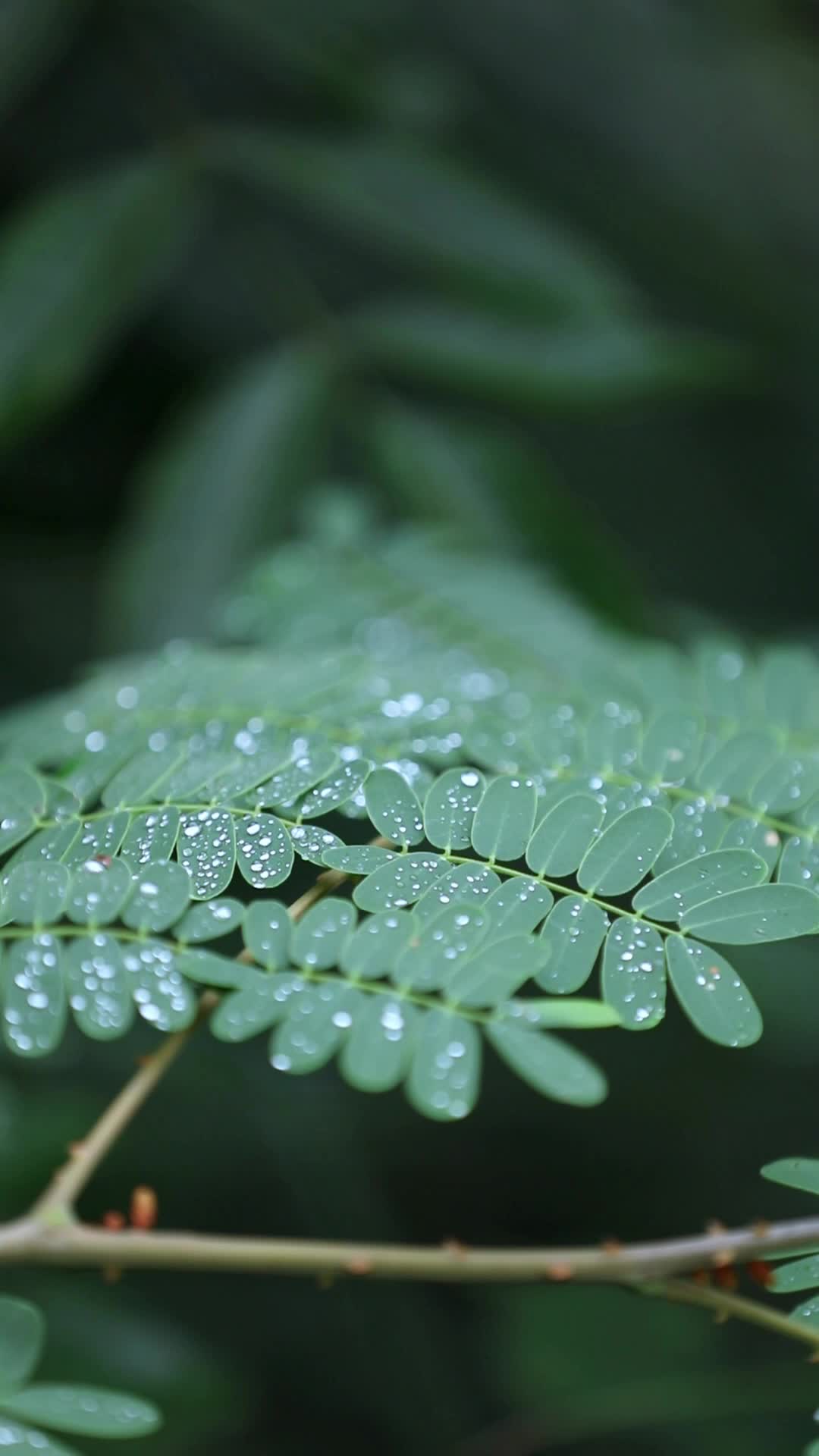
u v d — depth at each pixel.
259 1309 1.31
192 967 0.54
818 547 1.80
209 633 1.09
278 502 1.17
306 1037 0.54
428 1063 0.53
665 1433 1.04
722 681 0.67
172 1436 0.96
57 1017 0.54
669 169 1.79
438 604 0.79
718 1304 0.54
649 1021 0.54
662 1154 1.42
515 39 1.73
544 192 1.75
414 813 0.56
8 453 1.39
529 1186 1.41
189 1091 1.26
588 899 0.55
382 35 1.43
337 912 0.55
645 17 1.80
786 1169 0.55
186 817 0.57
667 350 1.23
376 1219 1.30
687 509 1.79
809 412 1.83
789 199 1.84
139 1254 0.54
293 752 0.58
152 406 1.46
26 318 1.10
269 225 1.42
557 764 0.60
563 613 0.80
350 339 1.26
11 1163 1.02
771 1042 1.25
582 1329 1.08
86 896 0.55
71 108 1.39
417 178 1.28
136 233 1.17
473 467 1.18
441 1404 1.29
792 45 1.90
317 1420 1.28
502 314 1.26
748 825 0.58
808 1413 1.06
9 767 0.59
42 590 1.41
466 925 0.55
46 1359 0.97
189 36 1.42
